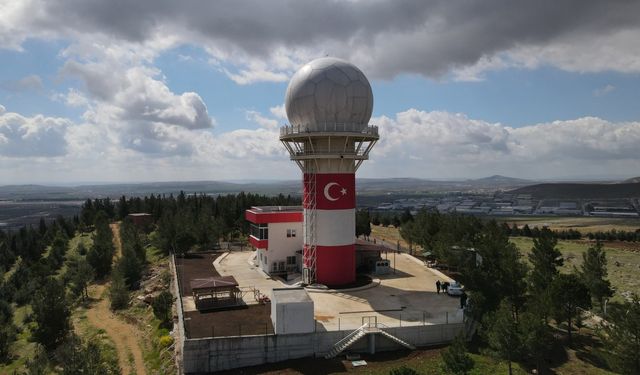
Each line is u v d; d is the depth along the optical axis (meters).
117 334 46.50
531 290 38.12
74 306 57.34
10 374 40.59
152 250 83.00
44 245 99.56
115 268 65.69
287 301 33.94
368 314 39.62
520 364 31.53
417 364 31.86
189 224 77.44
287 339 33.56
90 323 50.44
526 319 28.98
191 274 55.25
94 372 28.22
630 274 62.62
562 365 31.39
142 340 43.78
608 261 73.19
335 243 49.16
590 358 32.41
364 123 50.59
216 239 76.88
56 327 44.84
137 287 62.66
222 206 106.44
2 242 99.19
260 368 32.28
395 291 47.75
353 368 31.70
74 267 73.94
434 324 36.78
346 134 46.94
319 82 47.84
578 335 36.81
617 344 26.55
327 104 47.78
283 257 55.66
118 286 56.44
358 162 50.12
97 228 93.75
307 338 33.97
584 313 42.25
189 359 31.70
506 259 39.34
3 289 66.94
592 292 41.94
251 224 60.62
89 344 31.09
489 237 46.31
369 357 33.78
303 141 50.41
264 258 56.66
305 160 50.31
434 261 64.12
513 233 114.25
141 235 91.25
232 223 87.44
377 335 35.03
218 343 32.16
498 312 30.39
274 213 55.03
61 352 29.80
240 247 76.88
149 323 47.41
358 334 34.50
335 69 48.56
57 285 47.38
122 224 100.38
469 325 37.06
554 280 35.94
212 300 41.69
